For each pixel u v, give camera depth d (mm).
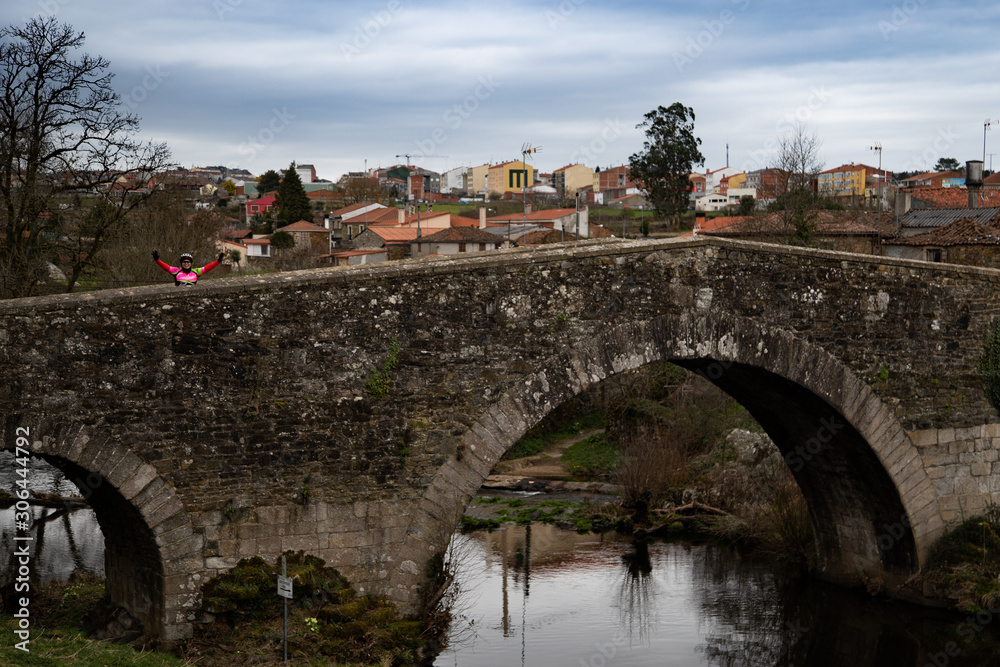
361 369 15266
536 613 21328
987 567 20328
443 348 15773
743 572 24594
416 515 15695
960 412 21078
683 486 30484
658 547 27109
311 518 15023
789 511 25156
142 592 15047
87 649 13789
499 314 16094
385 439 15461
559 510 31688
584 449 40000
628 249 16891
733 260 17938
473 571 24719
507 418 16109
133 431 13797
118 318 13656
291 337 14805
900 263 19984
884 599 21875
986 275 21266
